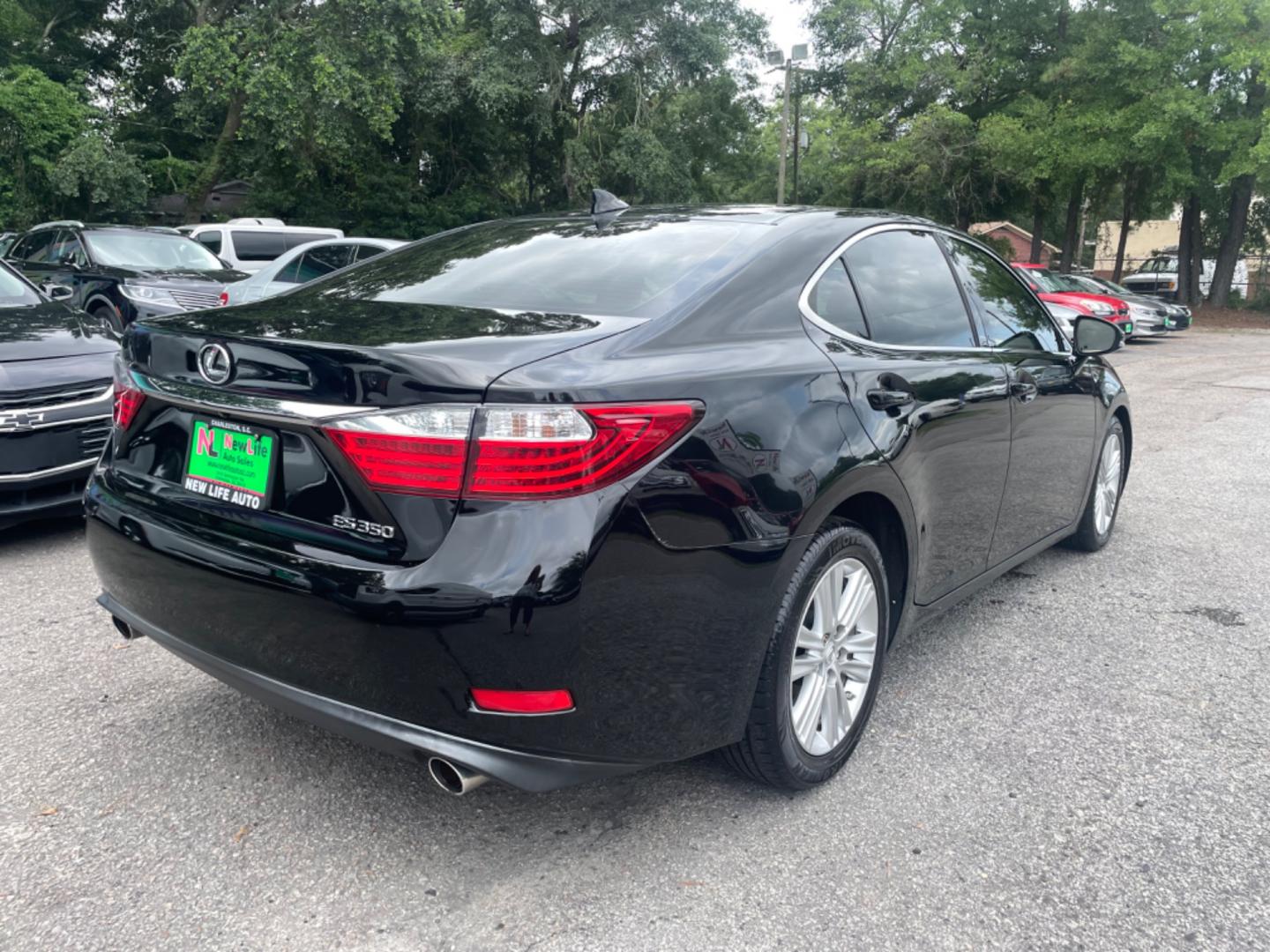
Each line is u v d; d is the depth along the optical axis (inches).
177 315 107.8
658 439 83.0
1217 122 1025.5
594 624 80.5
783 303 104.7
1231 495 252.4
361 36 936.3
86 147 943.0
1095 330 161.0
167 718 120.8
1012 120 1154.7
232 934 82.8
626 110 1188.5
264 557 86.2
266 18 925.8
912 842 97.8
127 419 103.3
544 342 85.7
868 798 105.9
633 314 95.1
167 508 96.5
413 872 91.9
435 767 83.5
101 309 396.2
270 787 105.8
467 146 1278.3
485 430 77.7
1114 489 201.0
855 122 1411.2
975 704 129.6
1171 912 87.7
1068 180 1127.0
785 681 97.0
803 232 114.1
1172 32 1010.7
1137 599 171.9
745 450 89.5
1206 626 159.6
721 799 105.3
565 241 118.5
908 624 121.8
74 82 1027.3
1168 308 826.2
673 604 84.7
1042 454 151.6
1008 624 159.5
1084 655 146.9
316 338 87.0
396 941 82.5
